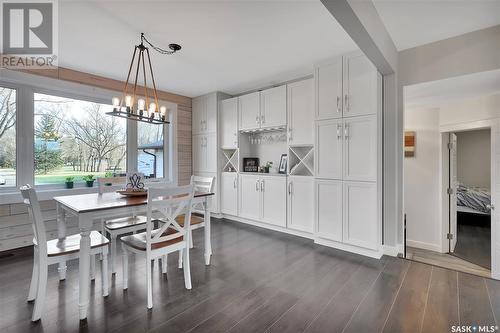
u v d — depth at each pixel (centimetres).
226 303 195
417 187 433
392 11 211
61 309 185
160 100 455
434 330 165
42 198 327
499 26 235
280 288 218
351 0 161
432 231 420
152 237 212
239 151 438
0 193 302
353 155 290
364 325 170
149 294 187
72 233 354
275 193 383
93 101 383
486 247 431
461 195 569
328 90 309
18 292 209
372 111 275
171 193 200
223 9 210
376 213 275
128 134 424
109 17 222
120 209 199
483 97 342
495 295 206
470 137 637
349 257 285
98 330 164
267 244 329
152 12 214
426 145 425
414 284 225
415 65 279
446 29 243
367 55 232
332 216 309
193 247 318
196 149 500
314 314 182
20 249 308
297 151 378
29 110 324
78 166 372
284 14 217
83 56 304
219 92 464
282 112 375
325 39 262
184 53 296
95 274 239
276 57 307
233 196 445
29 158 324
